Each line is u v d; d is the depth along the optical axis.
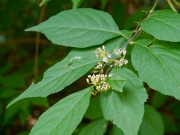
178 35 0.43
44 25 0.51
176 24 0.44
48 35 0.50
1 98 0.99
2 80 0.99
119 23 0.99
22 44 1.56
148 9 0.82
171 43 0.45
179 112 1.12
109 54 0.45
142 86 0.41
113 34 0.49
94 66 0.46
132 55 0.44
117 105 0.40
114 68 0.44
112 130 0.75
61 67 0.45
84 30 0.49
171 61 0.43
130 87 0.41
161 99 0.89
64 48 1.17
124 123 0.39
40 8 1.20
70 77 0.44
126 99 0.40
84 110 0.40
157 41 0.45
